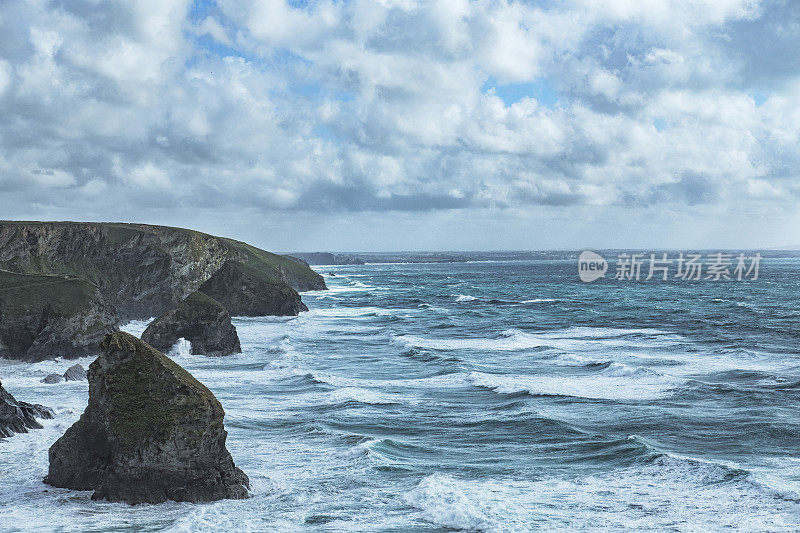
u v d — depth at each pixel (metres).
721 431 29.62
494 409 34.44
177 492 21.48
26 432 29.83
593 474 23.97
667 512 20.00
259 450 27.27
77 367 46.12
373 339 66.50
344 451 26.89
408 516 20.00
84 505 20.97
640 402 35.94
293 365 49.59
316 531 18.88
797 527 18.61
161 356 23.33
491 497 21.39
